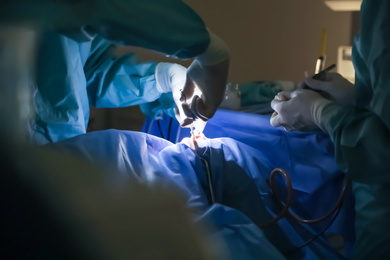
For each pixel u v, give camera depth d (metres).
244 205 0.98
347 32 2.98
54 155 0.54
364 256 0.88
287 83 1.59
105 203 0.49
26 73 0.62
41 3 0.64
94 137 0.87
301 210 1.06
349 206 1.03
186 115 0.99
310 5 2.78
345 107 0.82
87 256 0.45
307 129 0.97
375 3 0.73
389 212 0.86
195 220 0.73
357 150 0.72
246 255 0.68
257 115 1.18
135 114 2.05
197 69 0.86
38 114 0.87
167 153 0.99
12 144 0.52
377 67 0.71
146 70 1.17
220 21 2.50
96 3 0.65
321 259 0.94
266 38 2.69
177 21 0.69
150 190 0.54
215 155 1.03
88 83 1.15
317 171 1.07
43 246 0.46
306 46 2.87
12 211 0.48
